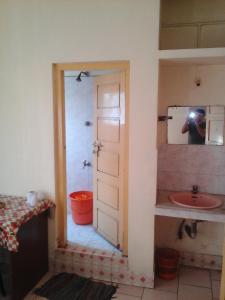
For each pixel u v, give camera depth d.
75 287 2.68
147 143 2.57
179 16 2.80
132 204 2.66
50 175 2.85
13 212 2.49
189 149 2.90
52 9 2.64
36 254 2.73
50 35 2.68
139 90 2.53
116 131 3.01
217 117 2.80
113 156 3.08
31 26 2.71
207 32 2.76
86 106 3.94
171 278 2.82
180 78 2.85
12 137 2.90
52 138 2.80
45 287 2.67
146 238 2.66
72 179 4.14
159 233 3.09
